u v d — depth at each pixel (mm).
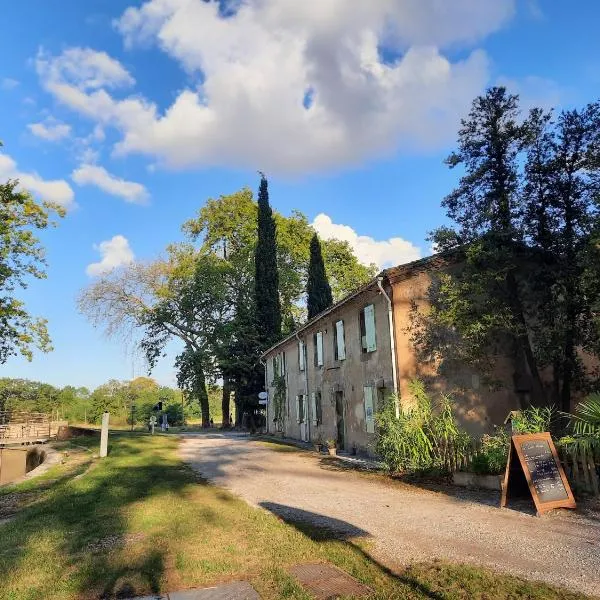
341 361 20156
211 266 41750
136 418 58688
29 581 5355
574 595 4582
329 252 45625
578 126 12812
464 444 11070
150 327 43625
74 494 10586
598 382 13750
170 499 9703
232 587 5074
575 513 7520
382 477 12156
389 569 5477
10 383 61469
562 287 13320
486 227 13836
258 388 37625
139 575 5402
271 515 8297
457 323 13781
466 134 14008
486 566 5457
